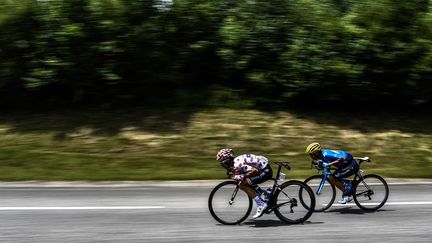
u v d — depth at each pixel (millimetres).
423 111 19578
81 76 18047
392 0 18500
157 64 18359
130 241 7254
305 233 7680
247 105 18438
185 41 18688
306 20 18984
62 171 13773
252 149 15742
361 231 7777
